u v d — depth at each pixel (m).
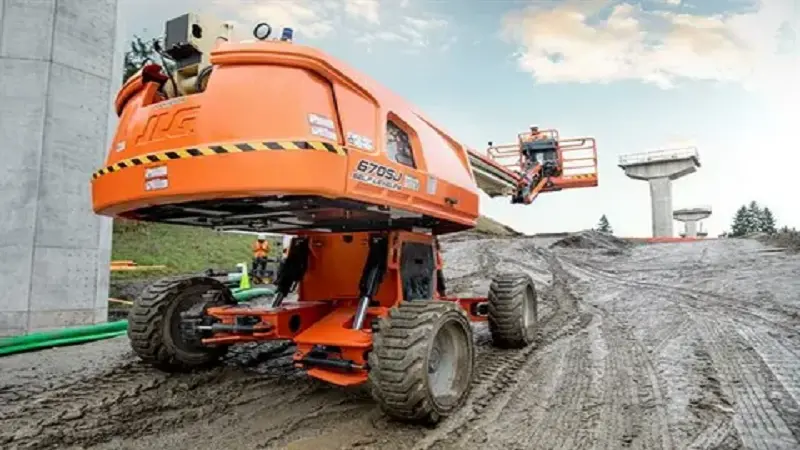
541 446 3.49
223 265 18.30
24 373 5.19
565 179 15.58
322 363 3.99
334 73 3.51
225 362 5.63
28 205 7.91
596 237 23.72
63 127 8.29
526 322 6.75
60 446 3.42
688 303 9.83
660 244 22.86
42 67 8.10
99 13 8.84
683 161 39.12
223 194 3.26
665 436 3.64
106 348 6.69
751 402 4.32
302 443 3.51
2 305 7.67
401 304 4.04
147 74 3.81
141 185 3.50
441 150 5.12
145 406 4.21
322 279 5.36
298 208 3.89
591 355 6.12
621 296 11.24
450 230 5.84
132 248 19.16
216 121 3.27
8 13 8.01
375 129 3.85
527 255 20.08
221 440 3.56
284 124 3.21
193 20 3.75
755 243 19.38
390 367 3.56
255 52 3.32
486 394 4.61
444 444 3.52
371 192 3.64
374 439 3.59
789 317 8.03
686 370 5.34
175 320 5.05
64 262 8.24
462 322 4.22
